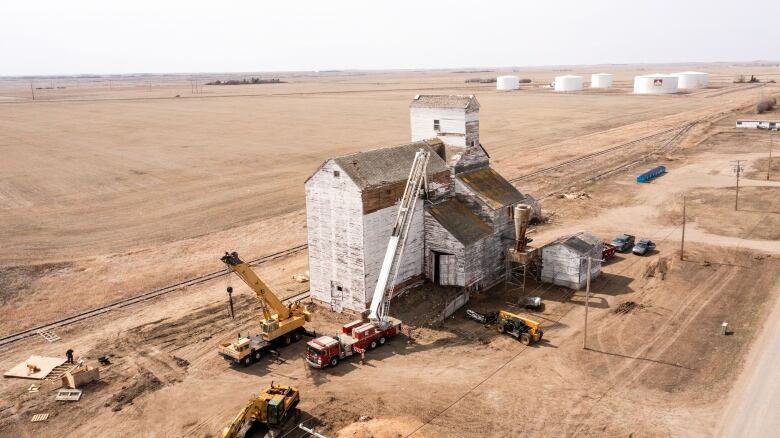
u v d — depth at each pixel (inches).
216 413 1370.6
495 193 2207.2
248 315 1897.1
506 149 4923.7
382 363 1578.5
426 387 1454.2
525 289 2085.4
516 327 1700.3
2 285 2170.3
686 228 2733.8
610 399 1386.6
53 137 5762.8
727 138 5103.3
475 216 2143.2
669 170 3964.1
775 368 1497.3
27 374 1547.7
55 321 1879.9
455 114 2229.3
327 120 6820.9
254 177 3922.2
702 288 2031.3
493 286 2132.1
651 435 1253.1
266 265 2369.6
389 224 1927.9
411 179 1950.1
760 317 1790.1
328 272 1951.3
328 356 1549.0
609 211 3056.1
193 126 6446.9
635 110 7568.9
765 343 1627.7
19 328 1836.9
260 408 1272.1
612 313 1859.0
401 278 1990.7
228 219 3011.8
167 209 3206.2
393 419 1317.7
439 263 2050.9
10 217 3083.2
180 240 2691.9
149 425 1333.7
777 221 2778.1
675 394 1402.6
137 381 1512.1
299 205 3248.0
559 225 2824.8
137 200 3395.7
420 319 1843.0
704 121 6161.4
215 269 2327.8
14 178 3949.3
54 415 1373.0
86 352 1670.8
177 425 1331.2
